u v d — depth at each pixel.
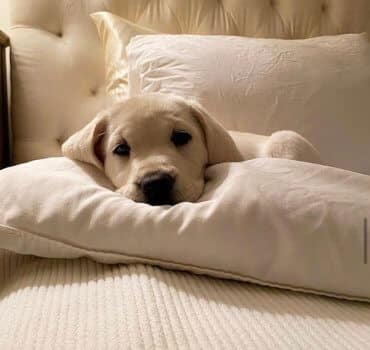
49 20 1.51
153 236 0.63
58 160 0.86
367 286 0.61
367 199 0.66
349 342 0.49
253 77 1.16
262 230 0.62
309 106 1.15
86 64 1.48
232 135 1.00
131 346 0.45
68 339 0.47
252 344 0.47
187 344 0.46
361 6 1.62
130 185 0.78
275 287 0.64
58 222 0.65
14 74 1.45
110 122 0.88
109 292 0.56
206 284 0.63
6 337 0.49
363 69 1.23
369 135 1.17
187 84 1.15
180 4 1.51
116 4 1.50
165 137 0.84
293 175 0.70
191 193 0.78
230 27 1.54
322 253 0.61
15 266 0.75
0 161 1.43
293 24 1.58
